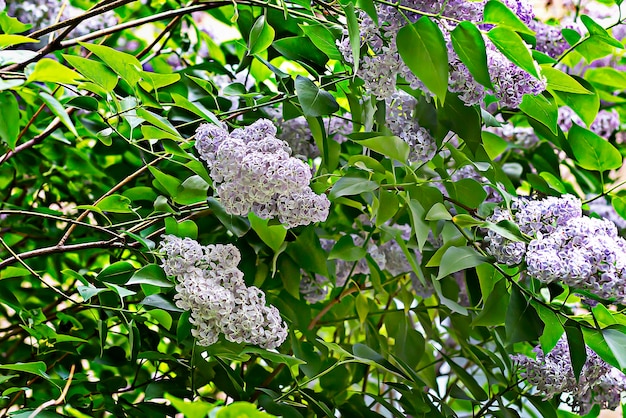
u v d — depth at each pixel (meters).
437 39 1.29
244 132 1.32
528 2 1.40
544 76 1.36
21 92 1.35
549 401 1.51
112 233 1.38
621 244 1.34
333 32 1.41
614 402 1.45
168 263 1.30
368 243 1.61
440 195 1.42
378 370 1.66
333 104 1.40
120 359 1.51
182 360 1.46
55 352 1.52
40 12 1.61
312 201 1.30
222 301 1.28
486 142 1.50
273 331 1.31
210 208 1.39
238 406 1.03
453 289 1.54
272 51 1.51
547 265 1.30
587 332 1.35
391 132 1.45
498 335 1.51
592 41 1.48
